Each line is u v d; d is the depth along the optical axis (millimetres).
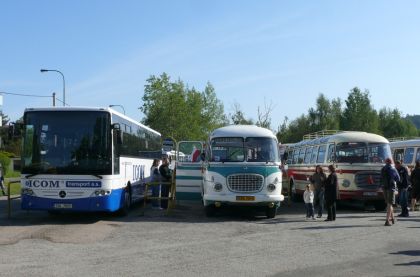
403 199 19344
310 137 28406
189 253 11289
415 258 10812
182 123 71438
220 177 17750
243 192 17609
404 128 97312
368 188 21484
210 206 18500
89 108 16766
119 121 18094
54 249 11734
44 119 16656
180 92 72562
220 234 14203
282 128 61406
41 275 9125
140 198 22297
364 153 21922
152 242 12781
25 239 13078
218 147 18344
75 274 9203
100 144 16594
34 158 16453
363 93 90250
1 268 9695
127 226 15766
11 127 16609
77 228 15008
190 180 20781
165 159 22375
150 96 71062
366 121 88938
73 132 16625
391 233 14438
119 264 10086
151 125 71125
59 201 16266
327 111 96375
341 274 9297
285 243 12688
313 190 19062
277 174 17906
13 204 23984
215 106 84938
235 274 9258
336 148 22281
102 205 16375
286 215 19781
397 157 27375
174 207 21984
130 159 19953
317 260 10562
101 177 16422
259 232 14648
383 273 9398
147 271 9461
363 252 11484
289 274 9273
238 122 54938
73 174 16359
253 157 18109
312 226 16016
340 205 25359
